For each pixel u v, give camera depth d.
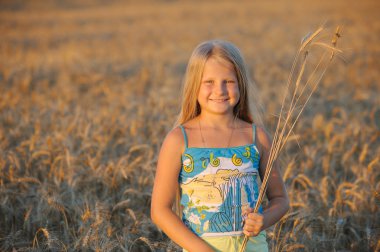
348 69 14.41
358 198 4.83
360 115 8.68
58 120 7.89
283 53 18.30
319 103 9.84
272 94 10.95
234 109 3.12
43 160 5.55
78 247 3.95
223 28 29.98
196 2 57.53
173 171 2.84
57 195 4.60
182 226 2.73
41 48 21.14
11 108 8.66
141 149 6.35
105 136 6.60
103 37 26.52
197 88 2.90
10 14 43.75
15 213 4.72
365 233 4.50
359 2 45.88
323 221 4.48
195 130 2.90
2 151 5.82
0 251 4.16
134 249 4.21
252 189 2.82
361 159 5.64
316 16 34.81
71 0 61.25
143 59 17.64
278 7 44.75
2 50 19.50
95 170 5.29
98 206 4.30
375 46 19.42
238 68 2.91
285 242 4.08
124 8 51.41
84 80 12.95
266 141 2.98
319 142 6.80
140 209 4.83
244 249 2.73
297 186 5.55
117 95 10.79
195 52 2.92
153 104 9.38
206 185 2.75
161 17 40.09
